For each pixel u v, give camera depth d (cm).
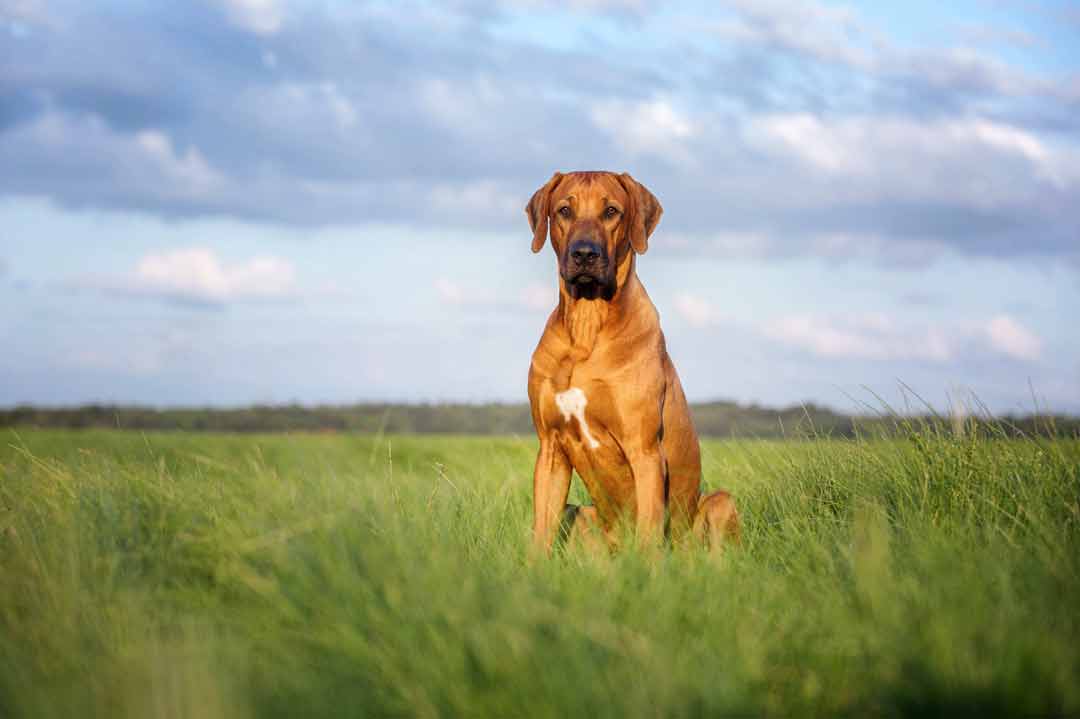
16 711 250
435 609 291
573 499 636
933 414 571
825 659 288
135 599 317
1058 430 548
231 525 370
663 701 245
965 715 247
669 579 354
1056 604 314
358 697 260
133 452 526
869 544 383
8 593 328
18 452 536
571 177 518
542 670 257
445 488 541
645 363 494
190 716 236
